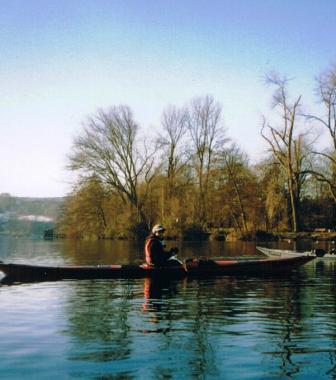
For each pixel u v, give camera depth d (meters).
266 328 9.34
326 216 58.84
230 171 55.72
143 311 11.12
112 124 53.72
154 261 17.97
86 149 53.88
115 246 42.50
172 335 8.77
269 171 53.19
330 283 16.52
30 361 7.27
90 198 55.06
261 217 54.62
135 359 7.36
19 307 11.62
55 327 9.39
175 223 53.66
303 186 59.28
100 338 8.54
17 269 17.62
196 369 6.94
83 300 12.71
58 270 17.67
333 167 48.09
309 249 37.78
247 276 18.50
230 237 52.38
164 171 56.19
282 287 15.45
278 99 49.09
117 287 15.37
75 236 57.84
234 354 7.62
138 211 55.03
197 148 56.53
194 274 18.30
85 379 6.56
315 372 6.84
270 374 6.75
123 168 54.62
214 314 10.75
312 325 9.61
